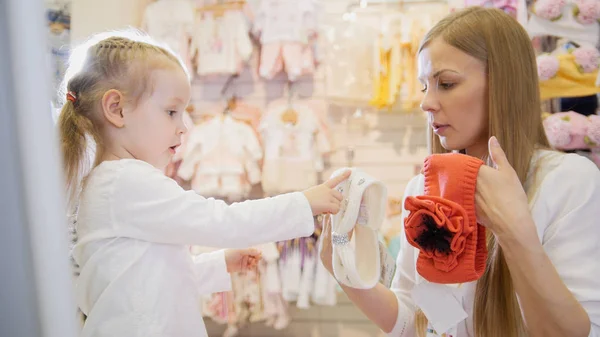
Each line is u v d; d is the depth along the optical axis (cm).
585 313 84
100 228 101
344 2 332
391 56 315
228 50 328
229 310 311
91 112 108
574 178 98
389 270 125
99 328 97
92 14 300
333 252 110
